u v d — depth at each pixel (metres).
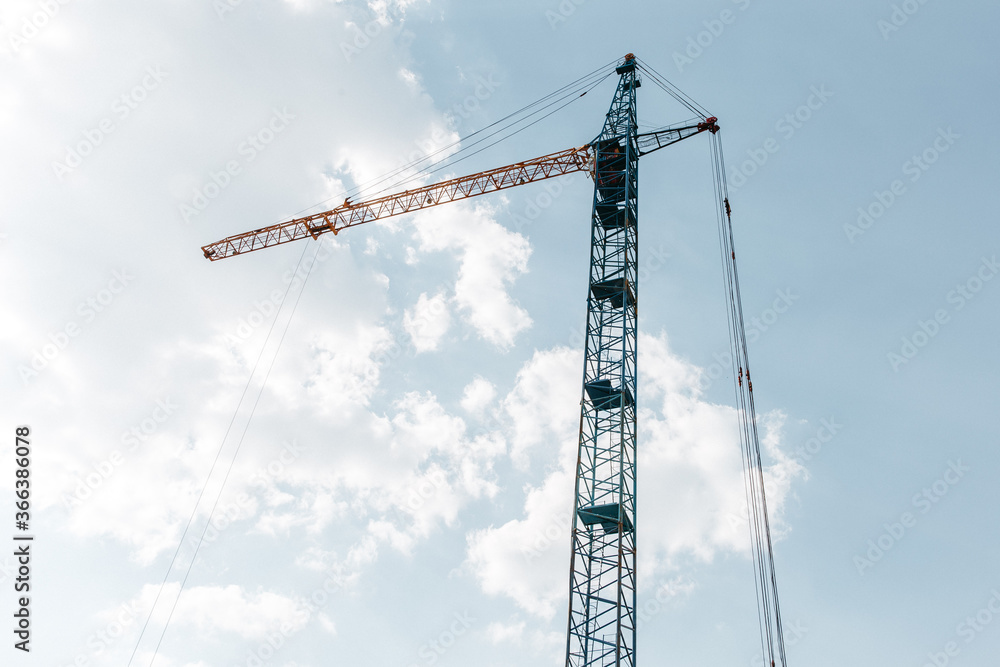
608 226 81.19
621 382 70.44
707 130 89.31
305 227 115.31
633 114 89.81
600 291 76.69
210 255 121.88
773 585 71.62
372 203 110.88
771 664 69.00
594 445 68.69
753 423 77.81
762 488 75.38
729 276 85.62
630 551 63.66
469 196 103.94
